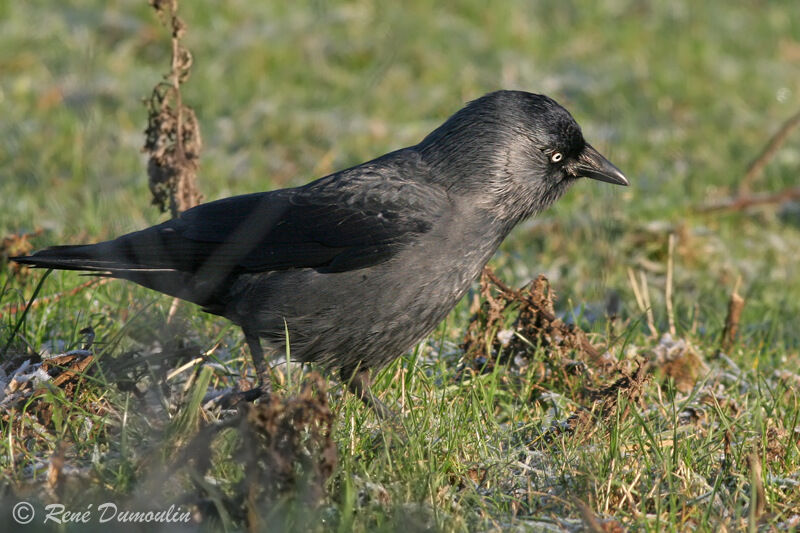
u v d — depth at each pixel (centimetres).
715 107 2159
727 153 1906
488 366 990
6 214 1379
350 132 1848
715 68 2381
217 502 654
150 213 1291
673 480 790
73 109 1767
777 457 845
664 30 2570
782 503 778
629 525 739
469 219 933
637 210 1554
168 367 907
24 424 785
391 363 945
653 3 2734
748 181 1670
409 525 673
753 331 1177
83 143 1591
